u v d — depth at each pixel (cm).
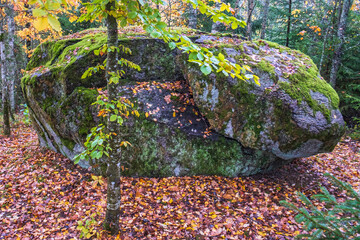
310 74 499
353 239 158
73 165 528
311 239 171
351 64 860
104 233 325
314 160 589
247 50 528
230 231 353
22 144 688
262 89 444
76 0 452
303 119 415
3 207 399
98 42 558
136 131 482
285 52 566
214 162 493
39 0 119
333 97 465
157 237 337
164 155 489
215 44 535
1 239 330
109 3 227
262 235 345
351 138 758
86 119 488
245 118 451
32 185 460
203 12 194
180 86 552
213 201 423
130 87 520
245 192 452
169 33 183
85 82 525
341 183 178
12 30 895
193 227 360
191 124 500
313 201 425
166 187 459
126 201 412
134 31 655
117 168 304
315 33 1017
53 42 663
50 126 564
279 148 438
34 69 627
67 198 423
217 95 466
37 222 367
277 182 489
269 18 1255
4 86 753
